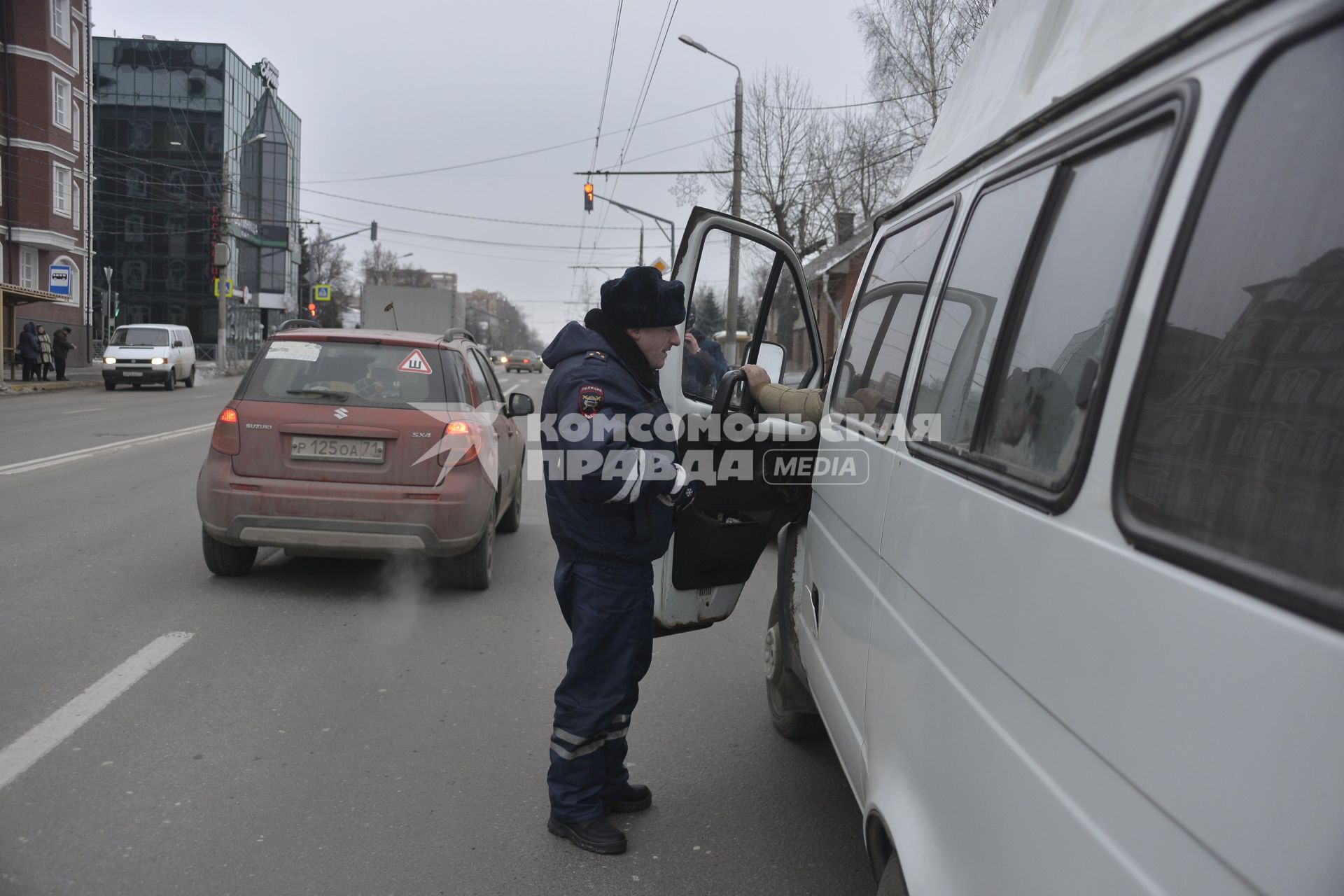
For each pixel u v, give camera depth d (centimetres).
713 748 379
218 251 4116
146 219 6419
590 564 293
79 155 3925
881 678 219
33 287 3747
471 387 605
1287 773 89
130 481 964
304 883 270
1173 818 104
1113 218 146
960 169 234
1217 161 121
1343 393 103
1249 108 117
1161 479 118
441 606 563
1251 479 107
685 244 365
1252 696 94
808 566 328
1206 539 108
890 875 195
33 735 358
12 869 270
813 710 375
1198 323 119
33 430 1462
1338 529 97
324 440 551
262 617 522
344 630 508
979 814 155
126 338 2812
